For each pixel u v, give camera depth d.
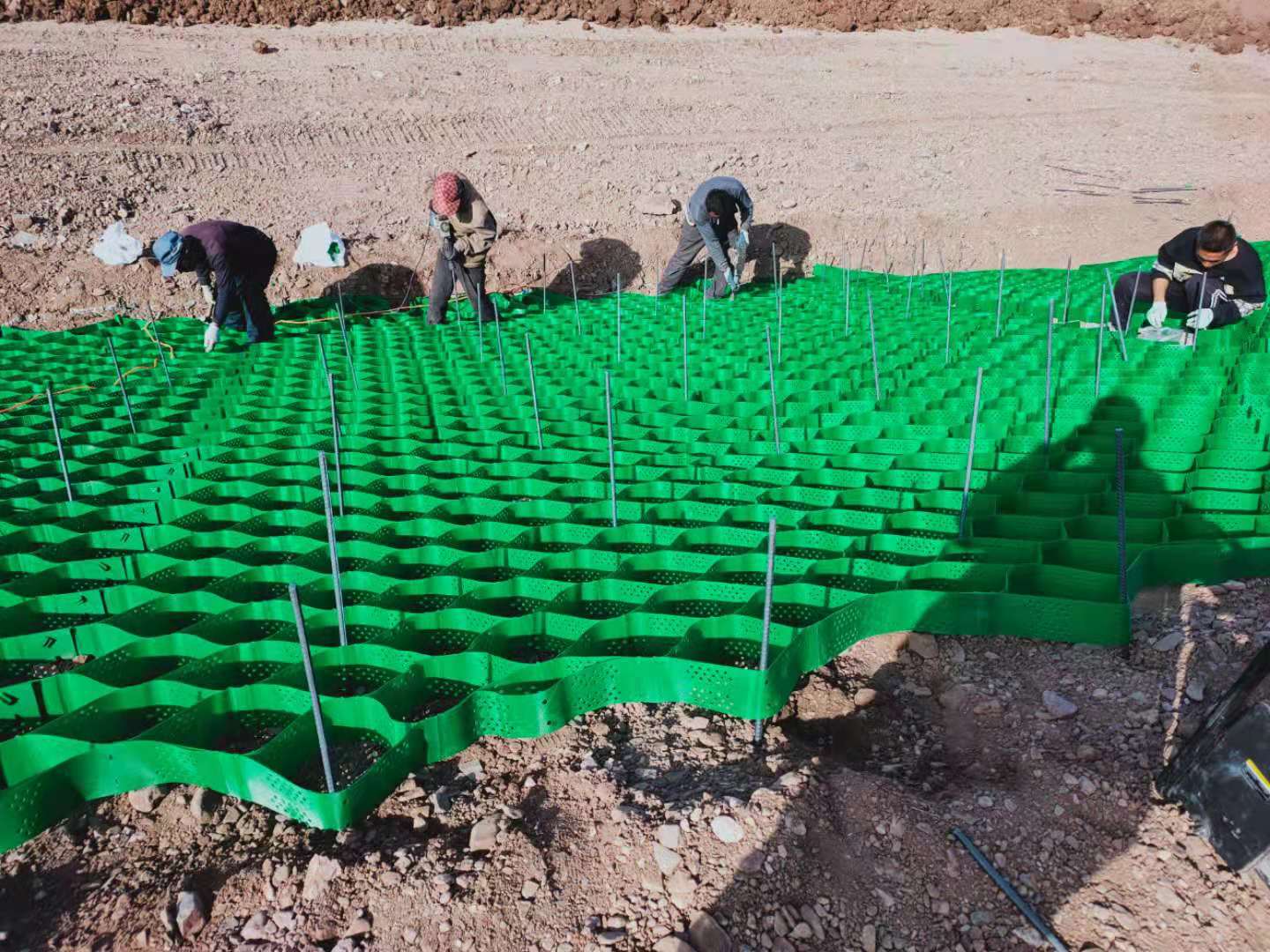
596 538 4.00
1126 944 2.31
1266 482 4.09
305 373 6.59
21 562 3.96
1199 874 2.44
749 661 3.32
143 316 7.93
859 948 2.34
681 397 5.85
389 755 2.72
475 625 3.40
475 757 3.00
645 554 3.77
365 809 2.68
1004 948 2.33
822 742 3.11
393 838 2.68
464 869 2.53
